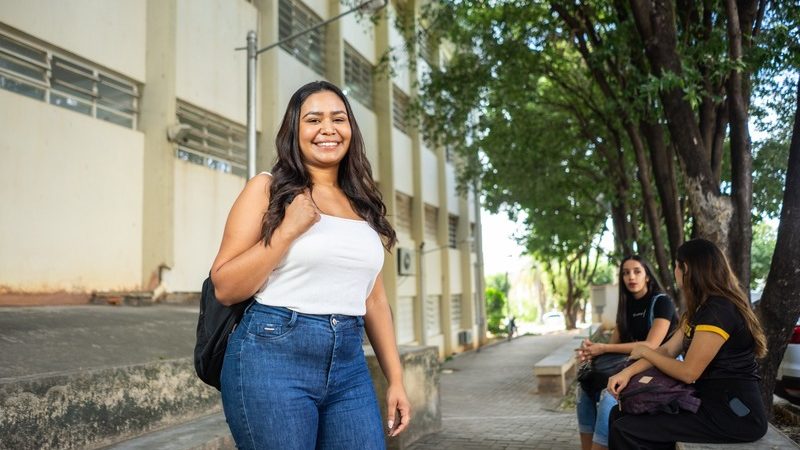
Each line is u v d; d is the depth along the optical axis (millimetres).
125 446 3871
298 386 1871
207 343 1970
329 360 1920
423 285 21250
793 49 6340
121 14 9461
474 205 29234
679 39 7434
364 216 2127
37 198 7914
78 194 8531
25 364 4270
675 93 6242
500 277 65375
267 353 1867
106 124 9070
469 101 14367
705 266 3395
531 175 16141
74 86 8727
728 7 6129
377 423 2033
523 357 22484
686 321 3561
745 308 3307
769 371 5559
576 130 15125
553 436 6344
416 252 21328
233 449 4234
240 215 1942
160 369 4625
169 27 9953
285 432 1826
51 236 8086
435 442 6066
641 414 3328
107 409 4039
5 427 3330
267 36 12688
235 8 11953
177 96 10234
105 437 3992
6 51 7766
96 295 8641
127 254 9359
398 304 19281
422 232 21500
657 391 3268
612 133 12758
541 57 12750
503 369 18906
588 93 13516
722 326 3234
